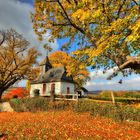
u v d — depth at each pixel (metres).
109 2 13.25
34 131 13.55
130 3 13.38
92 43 14.25
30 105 31.00
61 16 17.31
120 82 15.48
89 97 32.88
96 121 17.98
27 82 64.00
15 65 52.41
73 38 19.30
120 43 11.62
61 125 15.98
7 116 24.66
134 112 17.56
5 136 12.04
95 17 12.98
